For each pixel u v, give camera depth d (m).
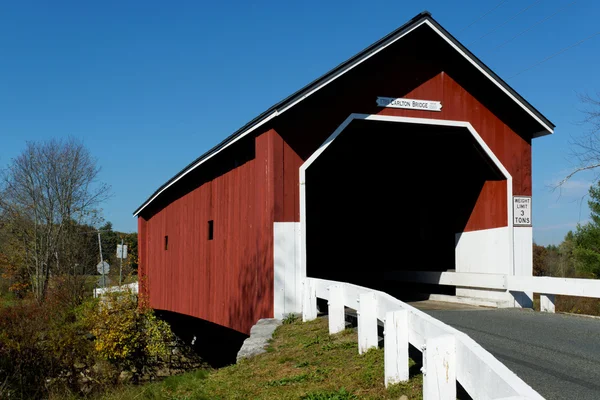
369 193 16.42
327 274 16.78
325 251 16.92
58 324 17.80
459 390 4.64
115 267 43.22
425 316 4.61
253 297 11.16
